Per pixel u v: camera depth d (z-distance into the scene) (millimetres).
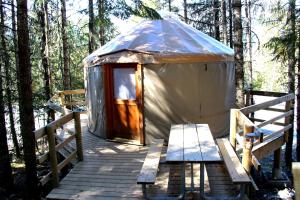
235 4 7055
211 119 7930
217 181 5418
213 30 17766
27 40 5570
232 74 8453
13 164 9430
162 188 5246
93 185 5441
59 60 15328
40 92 11883
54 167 5391
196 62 7539
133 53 7453
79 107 14203
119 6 7488
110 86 8070
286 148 9289
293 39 8234
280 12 11297
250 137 4945
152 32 8188
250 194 5746
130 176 5785
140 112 7594
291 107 7535
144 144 7652
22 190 6895
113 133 8250
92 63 8211
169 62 7395
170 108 7598
